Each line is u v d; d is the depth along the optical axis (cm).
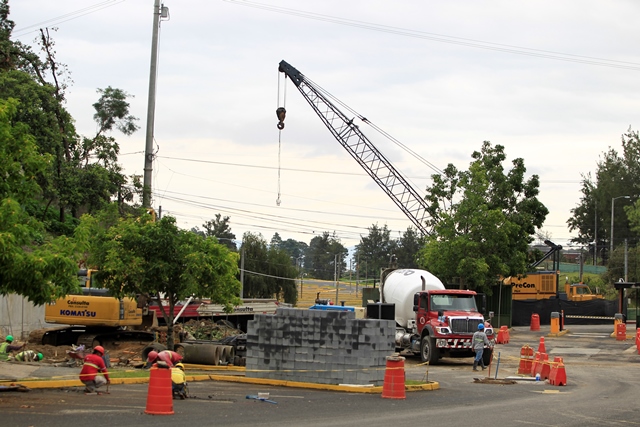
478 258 4809
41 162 1675
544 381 2500
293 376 2145
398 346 3388
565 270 11381
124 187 5534
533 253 5831
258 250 8531
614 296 8388
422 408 1689
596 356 3500
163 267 2577
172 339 2681
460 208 4903
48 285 1612
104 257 2612
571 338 4478
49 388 1783
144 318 3244
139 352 2858
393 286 3616
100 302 2923
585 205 11994
